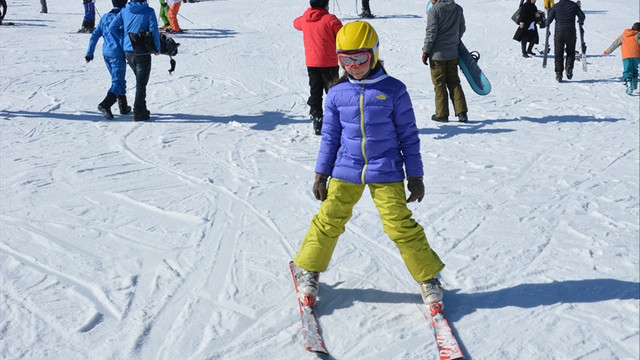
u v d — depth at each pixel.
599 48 15.28
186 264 4.04
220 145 6.94
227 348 3.14
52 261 4.05
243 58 12.80
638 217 4.84
